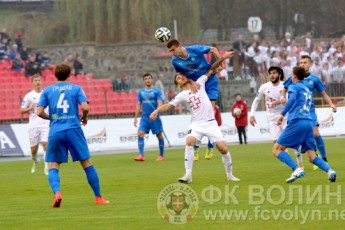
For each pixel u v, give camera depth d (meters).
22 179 35.69
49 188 30.75
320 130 69.62
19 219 21.86
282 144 28.66
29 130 38.75
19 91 75.56
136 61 89.00
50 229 19.95
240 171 34.81
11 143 59.66
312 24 102.06
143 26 91.56
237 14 101.12
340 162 38.81
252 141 67.81
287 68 81.50
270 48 84.00
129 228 19.66
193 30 93.12
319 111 69.75
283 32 101.75
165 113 70.31
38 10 97.94
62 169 41.81
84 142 24.72
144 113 46.22
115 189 29.08
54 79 79.19
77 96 24.70
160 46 89.88
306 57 34.53
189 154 29.73
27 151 59.94
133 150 61.38
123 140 63.47
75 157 24.61
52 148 24.56
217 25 100.88
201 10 100.81
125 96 77.62
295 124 28.44
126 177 34.19
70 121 24.59
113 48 89.06
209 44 90.75
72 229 19.83
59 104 24.56
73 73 80.88
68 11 92.62
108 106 76.38
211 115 29.81
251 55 81.94
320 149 35.47
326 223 19.58
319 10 102.19
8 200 26.80
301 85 28.59
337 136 69.50
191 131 29.80
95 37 91.69
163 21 91.94
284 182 28.94
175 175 34.38
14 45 80.56
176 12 92.56
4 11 97.19
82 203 25.06
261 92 36.59
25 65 78.94
